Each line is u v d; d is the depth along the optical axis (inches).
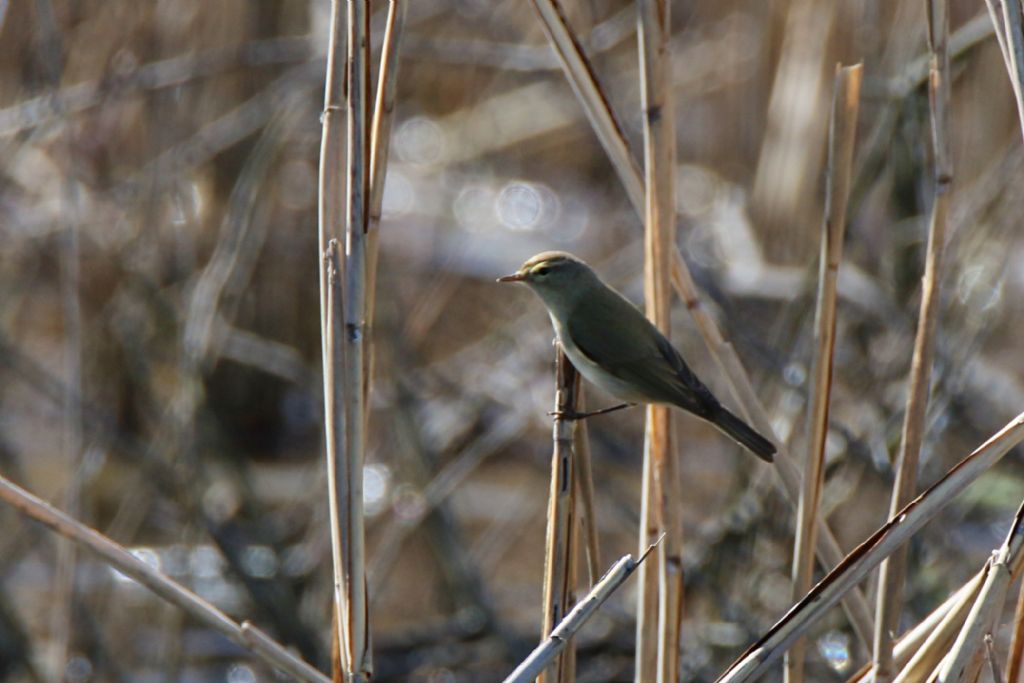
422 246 693.3
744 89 693.9
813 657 422.3
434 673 472.1
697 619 478.9
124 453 474.3
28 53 514.3
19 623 412.5
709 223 636.7
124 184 518.9
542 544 574.2
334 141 219.0
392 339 506.3
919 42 439.8
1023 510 209.9
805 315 463.2
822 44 586.9
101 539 221.5
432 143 783.7
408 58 586.2
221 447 473.7
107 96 498.9
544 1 255.1
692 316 276.1
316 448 581.3
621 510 503.5
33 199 524.7
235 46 545.0
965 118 548.1
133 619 473.7
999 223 448.5
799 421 442.0
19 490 217.9
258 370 617.6
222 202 567.2
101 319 500.4
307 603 471.5
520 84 756.0
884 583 241.8
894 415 431.5
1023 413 217.6
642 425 588.7
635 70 676.1
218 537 445.4
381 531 541.0
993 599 207.8
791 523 428.5
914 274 463.5
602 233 732.7
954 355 446.6
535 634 482.0
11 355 474.6
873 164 459.8
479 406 523.8
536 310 562.6
